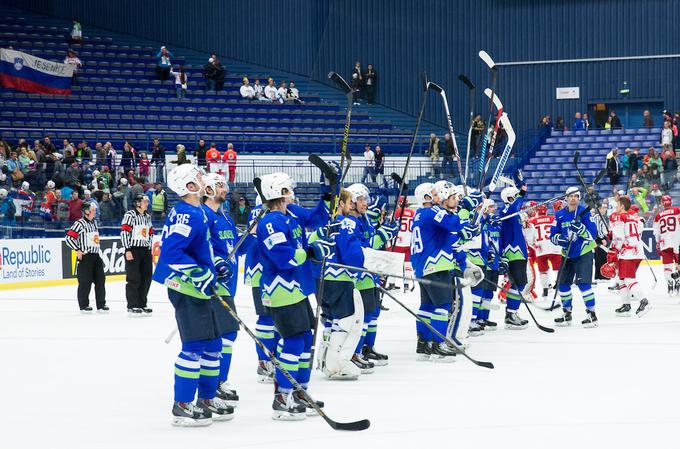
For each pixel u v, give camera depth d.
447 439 5.59
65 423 6.25
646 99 31.48
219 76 31.05
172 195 23.33
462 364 8.71
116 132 27.70
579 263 11.52
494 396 7.03
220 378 6.99
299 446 5.48
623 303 12.94
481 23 32.78
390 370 8.44
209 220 6.92
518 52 32.59
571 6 32.09
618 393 7.07
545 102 32.38
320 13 33.09
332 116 31.17
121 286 19.06
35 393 7.42
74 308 14.77
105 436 5.83
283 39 33.12
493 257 11.07
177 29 34.12
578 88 32.09
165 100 30.02
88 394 7.35
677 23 31.23
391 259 8.36
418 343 9.16
